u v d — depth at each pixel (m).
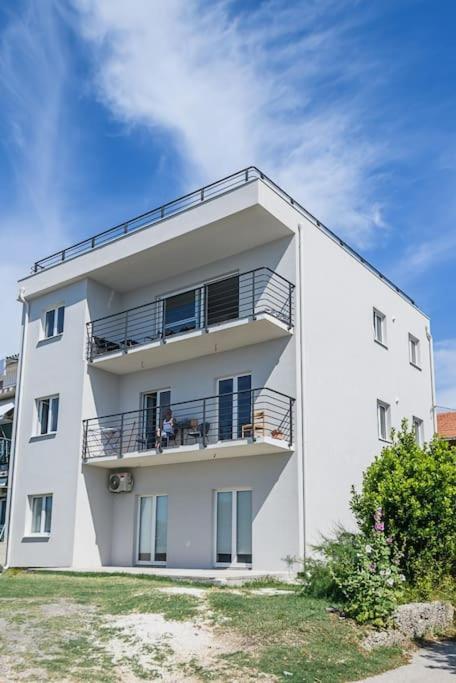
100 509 21.31
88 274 22.36
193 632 10.05
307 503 17.25
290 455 17.59
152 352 20.30
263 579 15.59
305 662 9.20
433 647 11.00
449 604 12.48
